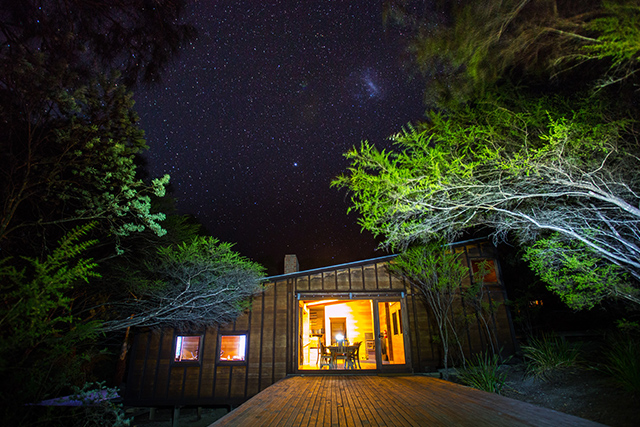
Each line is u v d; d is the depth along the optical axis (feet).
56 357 11.81
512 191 12.39
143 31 15.65
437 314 27.63
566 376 19.52
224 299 25.53
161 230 17.35
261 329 32.32
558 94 12.01
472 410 14.26
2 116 13.93
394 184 11.08
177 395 30.60
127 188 16.19
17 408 10.19
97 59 15.44
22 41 13.75
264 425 12.96
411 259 27.73
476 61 10.76
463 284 32.14
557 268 15.96
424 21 11.12
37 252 18.74
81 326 12.70
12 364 10.75
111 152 14.99
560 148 10.82
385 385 22.86
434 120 12.31
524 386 20.40
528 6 9.62
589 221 14.07
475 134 11.98
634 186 12.12
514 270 34.81
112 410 12.78
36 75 12.93
